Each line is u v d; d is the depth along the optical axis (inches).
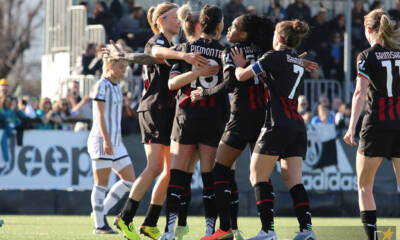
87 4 2417.6
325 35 2282.2
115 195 1063.0
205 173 842.8
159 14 889.5
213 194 853.2
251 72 765.9
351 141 807.7
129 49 2031.3
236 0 2138.3
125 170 1069.8
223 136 805.9
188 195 884.0
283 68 769.6
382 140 794.2
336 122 1836.9
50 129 1670.8
